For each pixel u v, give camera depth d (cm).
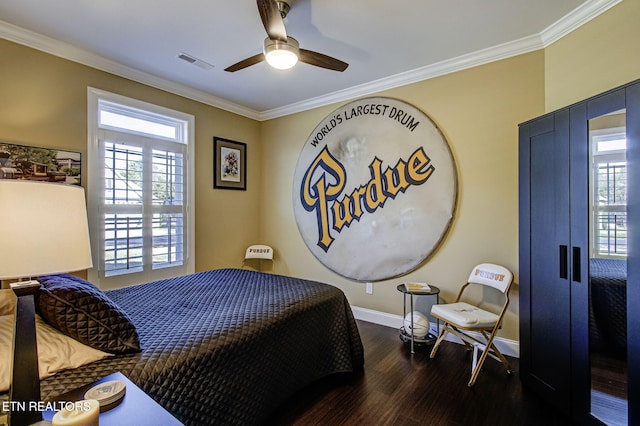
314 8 209
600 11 201
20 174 237
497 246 270
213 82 331
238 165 411
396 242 323
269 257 412
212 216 380
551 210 194
